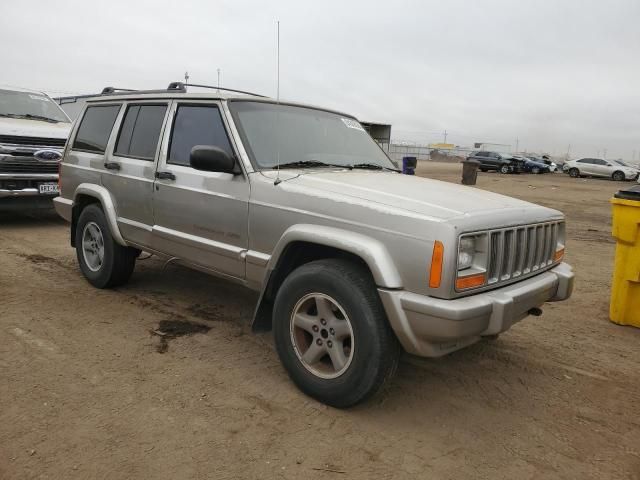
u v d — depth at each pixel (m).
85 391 3.37
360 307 3.05
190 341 4.25
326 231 3.22
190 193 4.13
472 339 3.24
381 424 3.19
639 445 3.12
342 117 4.92
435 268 2.83
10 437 2.84
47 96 10.18
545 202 18.61
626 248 5.09
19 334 4.18
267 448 2.88
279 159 3.91
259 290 3.82
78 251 5.57
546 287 3.53
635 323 5.17
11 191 8.17
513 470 2.81
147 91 4.93
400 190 3.46
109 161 5.05
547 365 4.21
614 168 35.97
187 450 2.81
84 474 2.58
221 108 4.03
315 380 3.33
